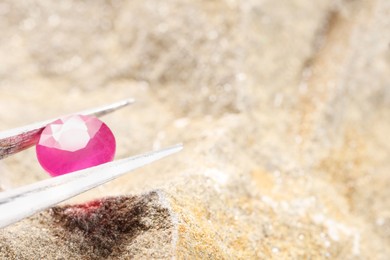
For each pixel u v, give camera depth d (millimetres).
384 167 124
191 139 115
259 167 114
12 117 121
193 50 130
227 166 108
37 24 140
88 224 92
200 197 98
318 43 137
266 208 105
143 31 134
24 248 91
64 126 91
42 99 129
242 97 123
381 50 135
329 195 115
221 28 131
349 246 106
